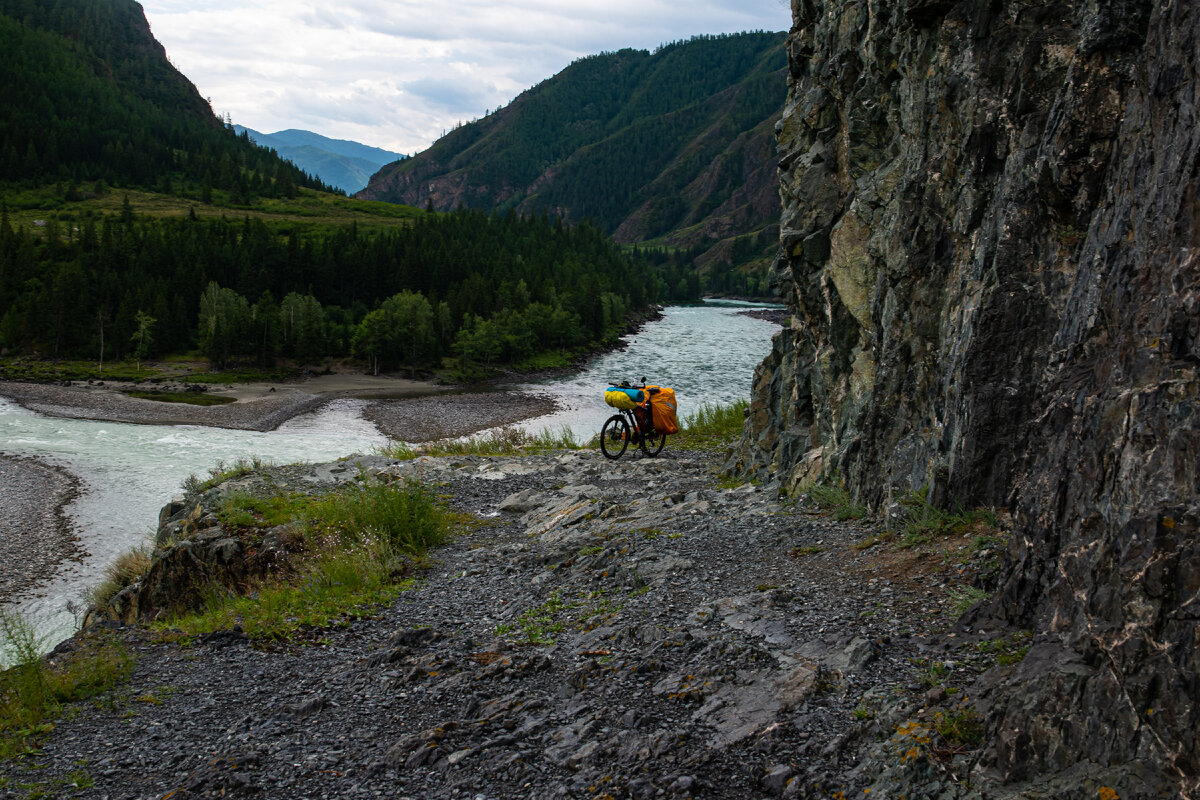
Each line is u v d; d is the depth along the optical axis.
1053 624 4.33
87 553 24.53
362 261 129.88
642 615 7.04
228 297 108.19
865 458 9.36
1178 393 3.76
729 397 60.44
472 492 15.32
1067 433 4.84
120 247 128.12
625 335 128.50
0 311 109.25
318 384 83.38
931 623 5.62
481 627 7.57
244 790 4.53
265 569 11.55
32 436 46.34
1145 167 4.71
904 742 4.05
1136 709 3.33
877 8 10.45
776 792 4.05
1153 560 3.53
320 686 6.22
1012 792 3.47
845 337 11.42
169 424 53.81
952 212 8.47
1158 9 5.03
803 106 13.55
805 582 7.18
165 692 6.32
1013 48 7.64
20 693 6.19
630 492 14.15
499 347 94.00
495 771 4.59
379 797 4.42
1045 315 6.85
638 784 4.22
